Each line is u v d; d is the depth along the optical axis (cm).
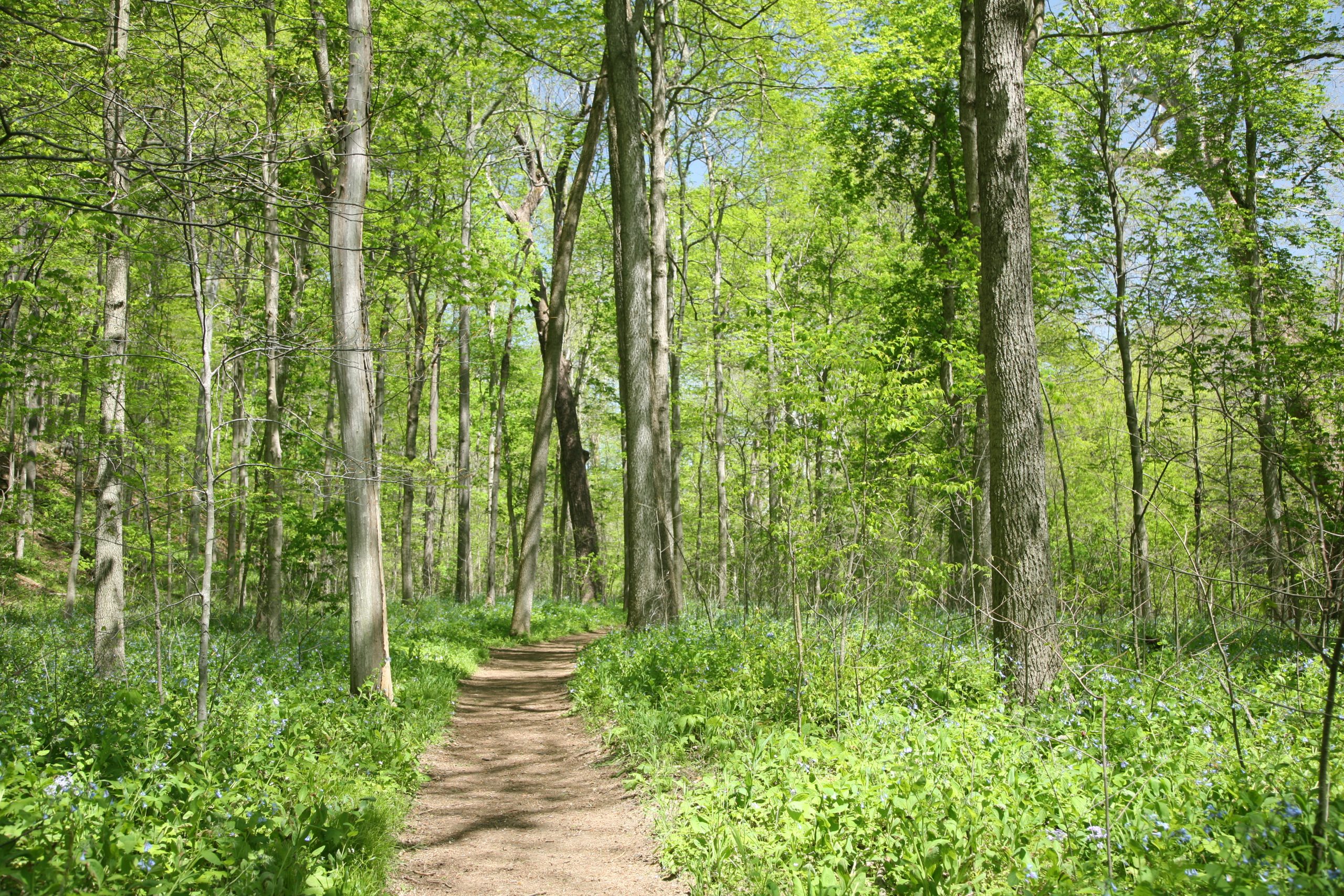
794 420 930
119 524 1041
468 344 2631
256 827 486
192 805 498
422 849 629
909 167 2322
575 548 2791
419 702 1016
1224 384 1025
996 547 884
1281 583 691
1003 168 897
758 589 1281
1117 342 1831
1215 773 513
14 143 605
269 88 1037
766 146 2436
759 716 790
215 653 1037
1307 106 1752
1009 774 508
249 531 1781
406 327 1675
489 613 2412
